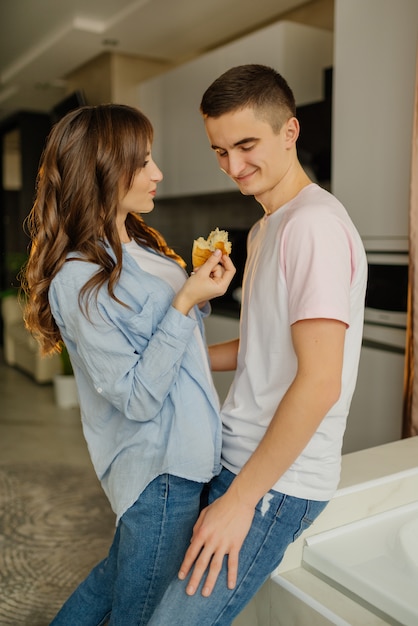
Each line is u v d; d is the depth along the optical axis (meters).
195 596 1.12
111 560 1.48
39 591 2.16
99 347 1.15
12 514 2.81
